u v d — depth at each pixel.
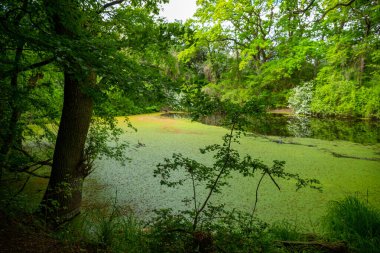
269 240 2.99
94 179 6.79
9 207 3.01
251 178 6.87
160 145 10.81
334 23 16.23
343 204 3.85
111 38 3.91
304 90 20.06
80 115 4.43
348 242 3.15
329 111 18.14
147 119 19.08
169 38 3.74
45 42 2.26
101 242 2.83
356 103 16.56
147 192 6.01
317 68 23.58
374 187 6.22
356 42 15.35
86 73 2.26
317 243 3.04
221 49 23.22
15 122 4.36
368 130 14.16
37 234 2.75
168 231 2.65
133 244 2.88
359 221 3.46
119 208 5.19
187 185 6.43
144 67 4.16
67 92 4.40
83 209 5.07
